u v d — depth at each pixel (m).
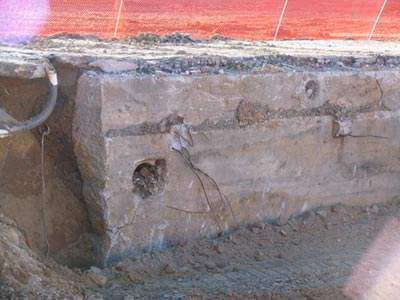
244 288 4.80
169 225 5.22
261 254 5.34
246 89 5.39
